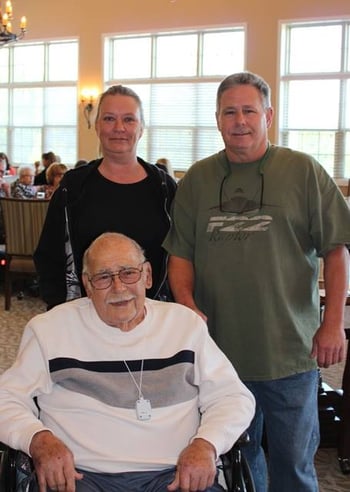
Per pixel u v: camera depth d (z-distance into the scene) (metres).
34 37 10.82
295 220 1.80
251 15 9.00
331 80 8.84
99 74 10.32
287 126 9.16
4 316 5.20
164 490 1.52
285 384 1.82
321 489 2.52
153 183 2.17
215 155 1.96
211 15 9.30
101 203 2.12
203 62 9.72
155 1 9.70
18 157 11.52
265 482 2.01
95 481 1.54
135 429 1.59
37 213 5.07
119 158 2.11
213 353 1.71
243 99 1.78
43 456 1.44
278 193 1.80
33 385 1.62
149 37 10.03
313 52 8.91
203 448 1.49
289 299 1.82
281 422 1.84
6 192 6.55
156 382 1.63
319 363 1.80
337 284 1.80
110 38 10.28
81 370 1.63
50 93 11.02
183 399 1.65
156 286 2.16
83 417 1.60
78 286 2.17
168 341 1.69
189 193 1.97
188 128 9.98
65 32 10.52
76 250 2.14
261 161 1.85
